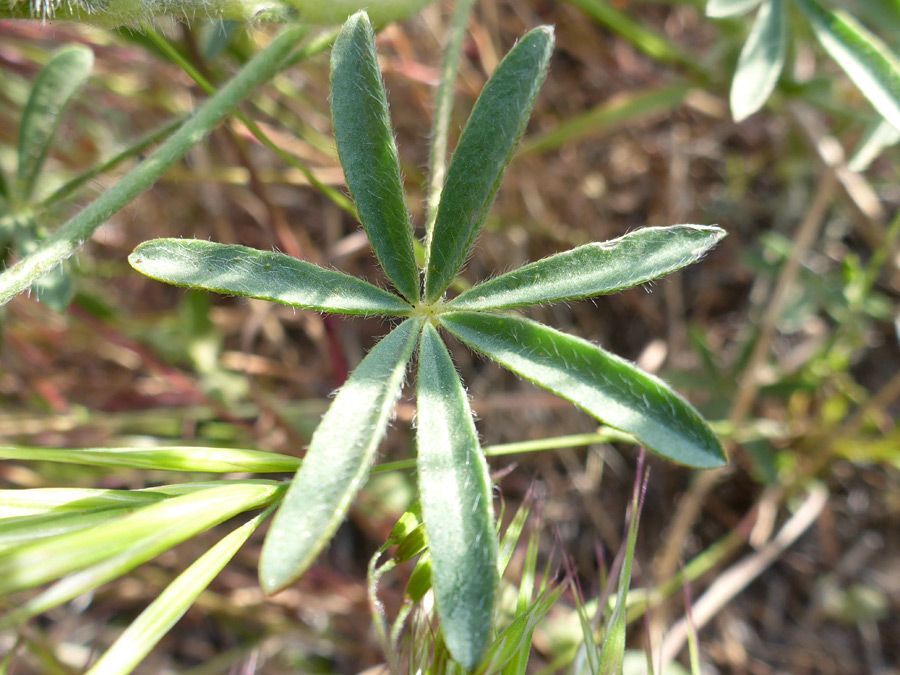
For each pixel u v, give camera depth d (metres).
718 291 0.21
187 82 0.17
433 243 0.09
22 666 0.16
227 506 0.07
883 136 0.13
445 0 0.20
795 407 0.18
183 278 0.08
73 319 0.18
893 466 0.18
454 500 0.07
